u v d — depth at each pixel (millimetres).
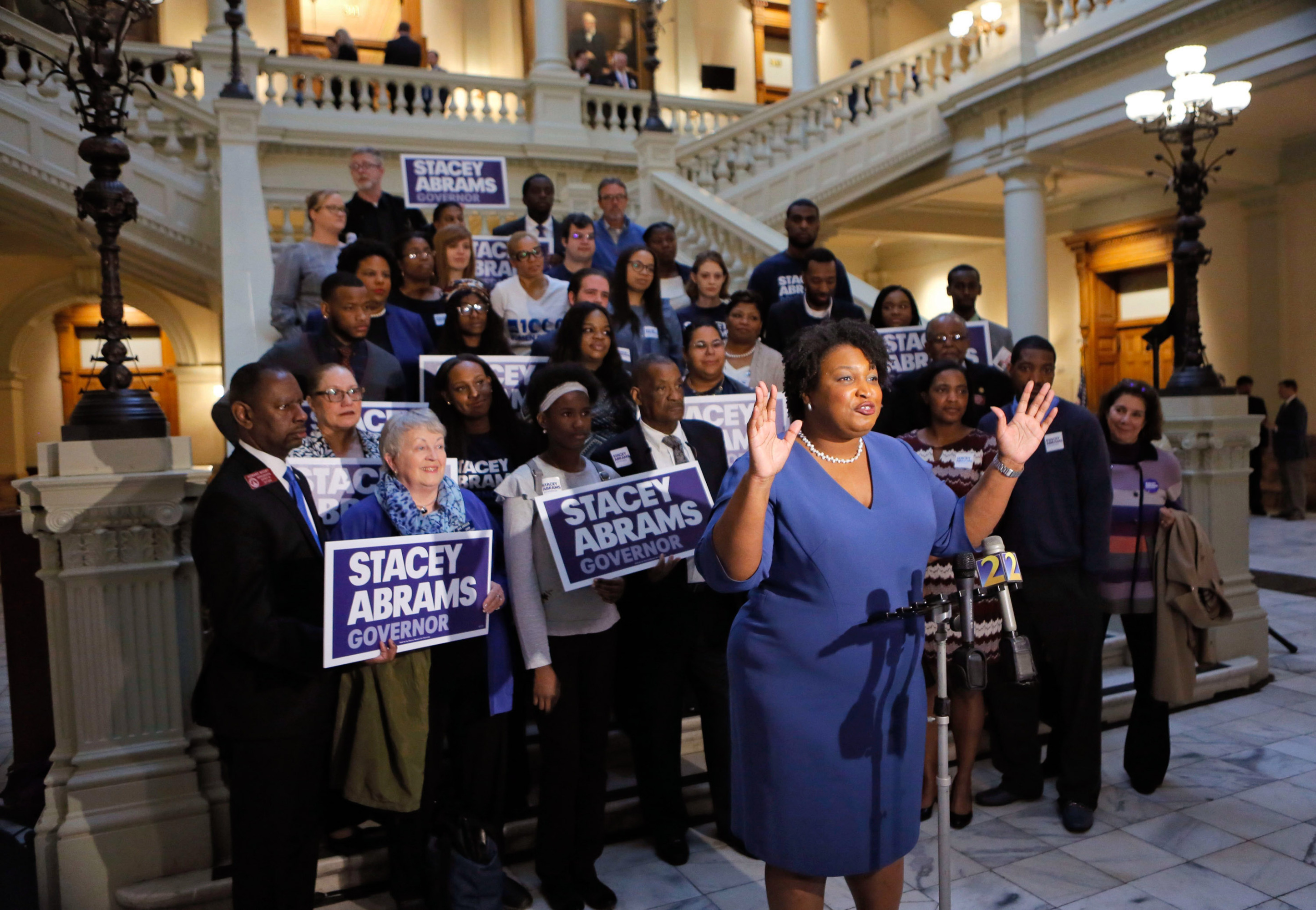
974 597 2119
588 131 11836
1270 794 3689
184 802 3070
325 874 3070
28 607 3643
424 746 2609
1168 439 5164
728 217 8492
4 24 7414
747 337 4520
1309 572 8055
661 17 16250
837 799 2010
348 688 2604
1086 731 3449
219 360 13078
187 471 3115
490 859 2729
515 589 2879
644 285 4586
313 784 2539
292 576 2514
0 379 13094
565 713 2941
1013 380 4133
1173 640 3605
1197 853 3236
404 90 11797
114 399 3064
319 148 10602
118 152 3148
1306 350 11562
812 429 2070
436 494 2779
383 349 4082
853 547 1980
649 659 3250
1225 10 8016
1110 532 3613
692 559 3119
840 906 2959
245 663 2475
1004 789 3672
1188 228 5480
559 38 11727
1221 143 10867
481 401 3305
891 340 4887
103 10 3164
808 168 10773
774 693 2025
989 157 10555
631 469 3299
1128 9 8898
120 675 3053
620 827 3504
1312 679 5141
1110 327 14172
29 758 3635
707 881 3113
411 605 2600
